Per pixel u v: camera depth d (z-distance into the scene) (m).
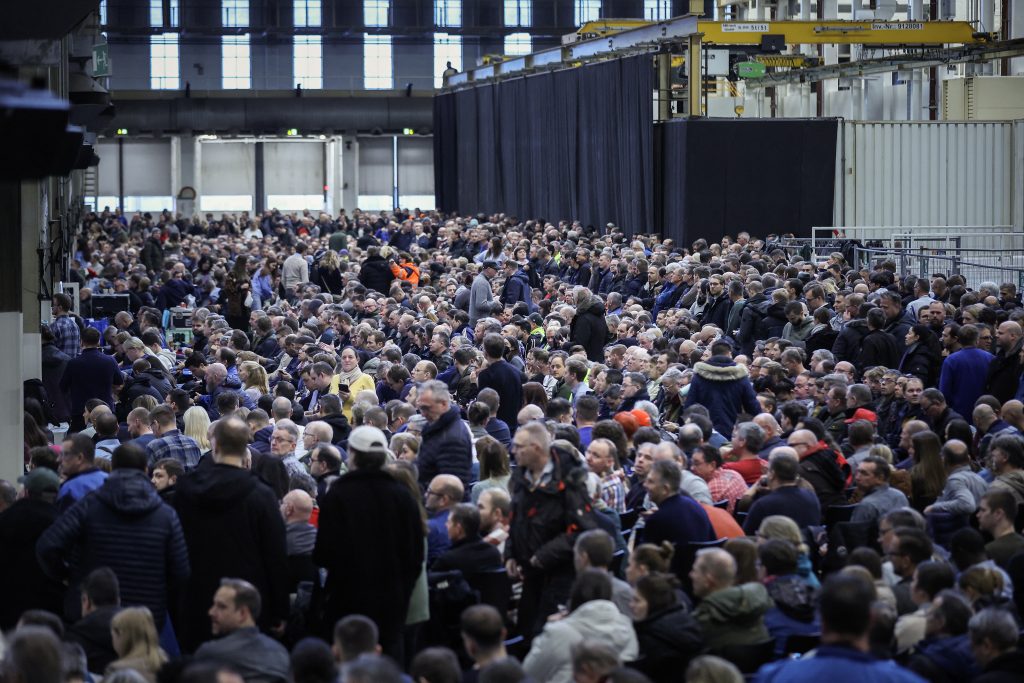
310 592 8.18
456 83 47.38
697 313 18.88
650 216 31.39
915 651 6.80
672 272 20.58
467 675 7.48
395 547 7.44
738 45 34.84
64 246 25.41
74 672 5.97
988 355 13.50
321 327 19.67
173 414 10.96
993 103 34.72
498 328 16.34
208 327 19.89
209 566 7.41
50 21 10.09
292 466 9.77
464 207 46.56
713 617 6.92
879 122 30.81
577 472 7.89
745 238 26.34
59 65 20.39
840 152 30.67
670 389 13.04
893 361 14.79
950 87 34.97
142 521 7.43
